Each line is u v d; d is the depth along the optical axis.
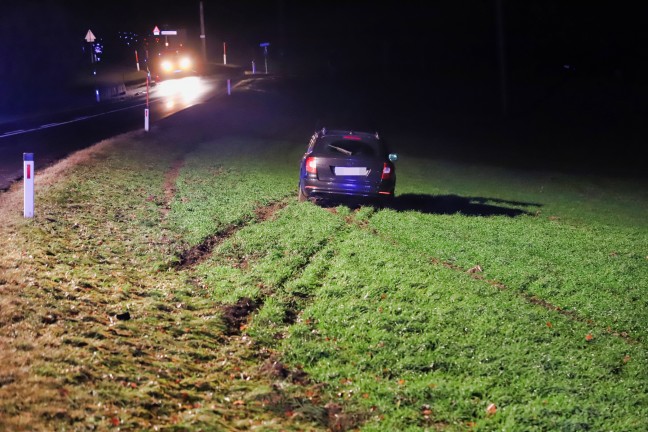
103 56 75.31
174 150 25.84
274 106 47.34
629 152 44.91
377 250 12.33
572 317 10.13
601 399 7.25
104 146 23.45
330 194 16.16
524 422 6.54
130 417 5.63
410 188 24.55
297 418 6.38
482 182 29.44
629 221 22.45
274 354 7.95
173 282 10.23
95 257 10.71
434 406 6.85
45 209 13.20
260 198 17.45
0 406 5.26
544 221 18.84
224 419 6.10
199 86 57.28
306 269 11.11
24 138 26.06
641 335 9.64
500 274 11.92
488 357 8.03
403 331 8.70
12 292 7.86
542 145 46.16
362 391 7.11
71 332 7.10
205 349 7.77
